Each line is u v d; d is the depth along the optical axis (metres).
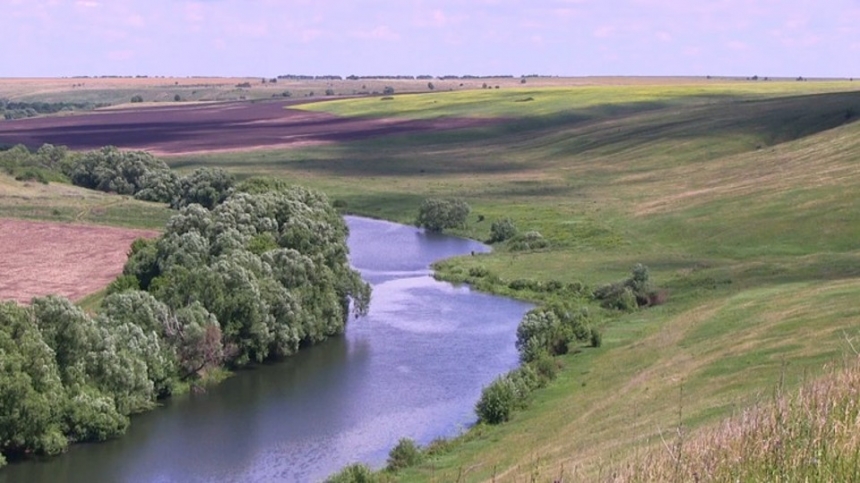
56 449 43.62
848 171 96.19
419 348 59.81
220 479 40.56
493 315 67.44
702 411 34.16
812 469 15.28
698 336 51.53
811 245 77.69
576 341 56.38
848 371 19.94
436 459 39.53
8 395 42.38
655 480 15.97
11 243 84.19
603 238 88.88
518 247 89.38
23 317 45.81
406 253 89.94
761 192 94.50
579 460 28.30
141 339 51.38
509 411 44.78
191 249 65.06
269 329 58.66
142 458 43.09
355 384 53.19
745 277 67.19
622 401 41.47
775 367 39.81
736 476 15.49
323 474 40.69
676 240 84.88
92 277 72.75
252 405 50.34
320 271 64.81
